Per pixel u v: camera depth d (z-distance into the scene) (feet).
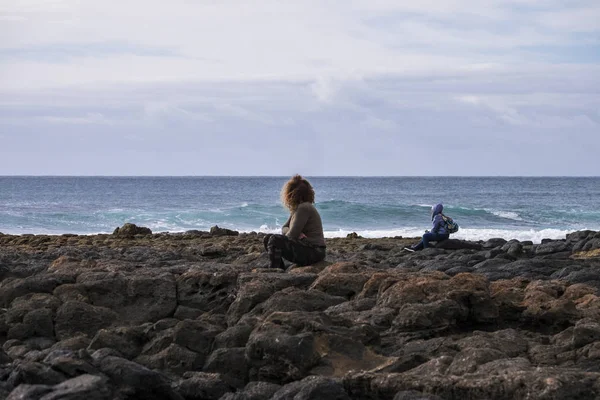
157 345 25.41
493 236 108.78
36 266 39.68
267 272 34.63
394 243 73.46
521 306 28.35
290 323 23.71
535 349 23.61
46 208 177.47
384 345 25.20
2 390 18.95
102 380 18.57
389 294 28.60
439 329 26.18
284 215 144.46
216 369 23.44
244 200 238.89
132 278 32.55
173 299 32.12
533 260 46.70
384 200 254.27
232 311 30.12
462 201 242.37
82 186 390.01
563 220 151.53
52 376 19.47
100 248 54.19
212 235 78.02
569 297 29.94
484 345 23.52
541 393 17.79
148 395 20.12
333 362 22.50
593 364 22.20
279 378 22.38
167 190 341.62
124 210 163.63
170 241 68.69
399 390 19.29
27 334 28.63
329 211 150.20
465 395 18.70
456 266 45.27
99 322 29.50
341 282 31.19
